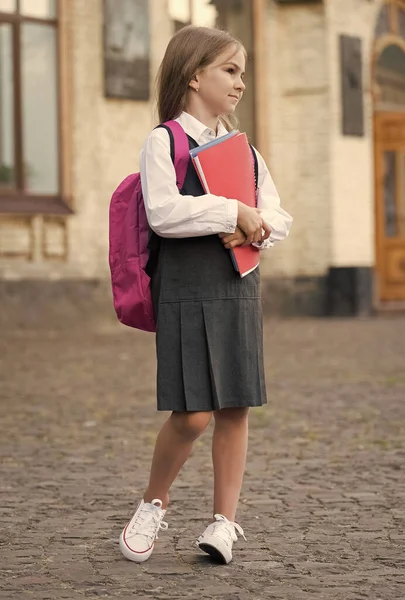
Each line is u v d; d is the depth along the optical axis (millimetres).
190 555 8836
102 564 8547
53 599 7559
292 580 8039
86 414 17031
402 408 17422
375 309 41406
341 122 40812
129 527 8680
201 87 8500
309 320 38781
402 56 43438
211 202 8148
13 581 8031
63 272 33656
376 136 42719
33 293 32906
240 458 8742
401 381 20797
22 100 32781
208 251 8352
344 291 40406
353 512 10375
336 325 35906
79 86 34094
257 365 8508
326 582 7977
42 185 33375
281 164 40844
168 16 36219
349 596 7605
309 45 40375
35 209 32781
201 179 8289
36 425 15992
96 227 34438
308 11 40344
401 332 32656
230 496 8680
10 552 8930
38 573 8273
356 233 41375
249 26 39438
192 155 8258
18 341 29516
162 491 8750
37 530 9742
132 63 35031
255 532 9617
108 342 29484
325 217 40531
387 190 42969
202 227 8141
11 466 12914
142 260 8484
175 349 8344
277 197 8836
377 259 42750
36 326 32969
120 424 16078
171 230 8164
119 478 12195
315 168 40562
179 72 8500
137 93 35188
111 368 23203
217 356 8328
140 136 35438
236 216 8164
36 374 22125
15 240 32719
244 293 8445
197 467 12773
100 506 10742
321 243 40594
